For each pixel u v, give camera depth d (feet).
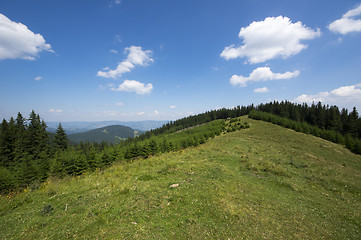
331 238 26.86
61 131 196.85
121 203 32.89
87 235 23.82
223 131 323.57
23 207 35.27
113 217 28.02
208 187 40.16
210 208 30.81
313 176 62.90
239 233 25.12
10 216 31.19
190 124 592.60
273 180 52.90
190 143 245.24
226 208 31.09
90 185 47.39
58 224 27.32
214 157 78.07
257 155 90.17
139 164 74.49
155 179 48.42
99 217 28.14
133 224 26.13
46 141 180.45
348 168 90.53
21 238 24.13
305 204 38.88
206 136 265.95
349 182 59.21
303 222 30.73
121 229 24.88
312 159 96.43
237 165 66.90
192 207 31.12
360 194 49.42
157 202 32.86
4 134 147.13
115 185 43.98
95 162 155.12
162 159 78.38
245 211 31.58
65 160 131.85
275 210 33.94
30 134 164.14
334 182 58.95
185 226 25.88
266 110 456.45
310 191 47.98
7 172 88.84
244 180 49.85
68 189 45.16
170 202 33.06
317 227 29.60
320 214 34.76
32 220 29.04
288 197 41.73
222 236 24.12
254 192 41.78
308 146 149.28
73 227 26.00
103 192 39.91
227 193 38.04
